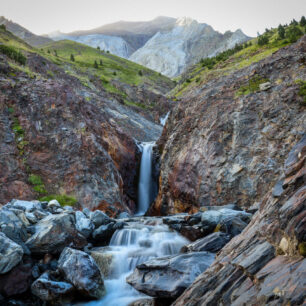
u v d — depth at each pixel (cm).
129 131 4397
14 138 2142
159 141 3472
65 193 2030
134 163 3250
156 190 3431
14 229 1036
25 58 4247
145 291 777
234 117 2211
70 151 2248
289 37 6706
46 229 1087
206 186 2088
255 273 501
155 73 12244
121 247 1236
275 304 383
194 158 2308
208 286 581
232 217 1152
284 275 423
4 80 2516
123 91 7312
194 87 6856
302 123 1881
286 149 1852
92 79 7138
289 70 2409
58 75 4950
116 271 1075
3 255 860
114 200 2197
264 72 2538
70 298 891
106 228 1322
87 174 2178
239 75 3084
